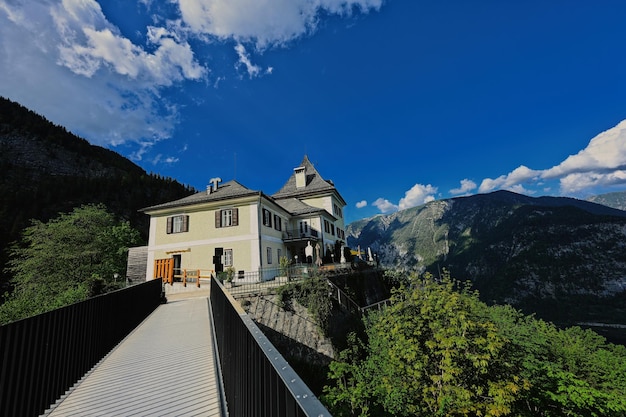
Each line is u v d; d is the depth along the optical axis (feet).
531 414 29.45
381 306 69.72
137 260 79.46
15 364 12.34
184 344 22.68
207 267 71.87
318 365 43.01
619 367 51.19
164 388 14.75
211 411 12.19
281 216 90.17
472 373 24.29
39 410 13.24
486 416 21.93
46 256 82.12
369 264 96.63
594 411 29.09
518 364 26.71
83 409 13.12
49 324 14.69
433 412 24.61
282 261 61.00
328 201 109.91
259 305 45.03
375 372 35.58
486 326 24.59
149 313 36.32
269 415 4.64
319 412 2.35
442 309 26.35
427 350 26.50
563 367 50.70
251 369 6.51
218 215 74.13
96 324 20.13
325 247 96.12
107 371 17.75
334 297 52.29
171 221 77.87
